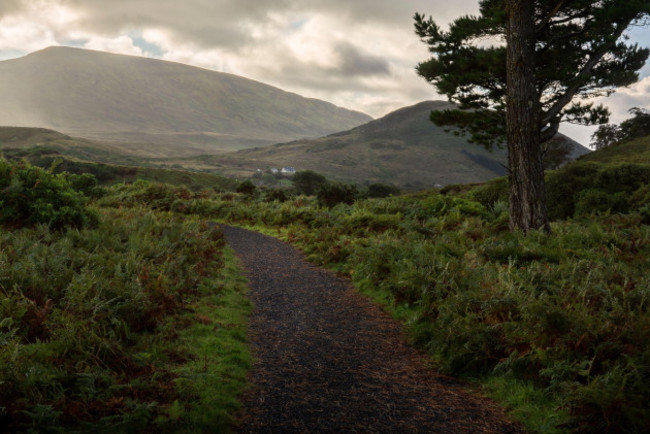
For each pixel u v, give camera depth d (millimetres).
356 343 6277
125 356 4531
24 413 3270
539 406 4215
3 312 4773
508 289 6066
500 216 14359
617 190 18969
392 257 9406
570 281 6406
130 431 3389
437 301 6629
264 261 12586
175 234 11297
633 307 5398
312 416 4031
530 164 11242
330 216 19438
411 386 4844
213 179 123000
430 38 15383
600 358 4426
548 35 14102
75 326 4633
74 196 10492
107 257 7895
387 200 23422
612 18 11570
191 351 5293
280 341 6270
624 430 3570
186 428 3543
